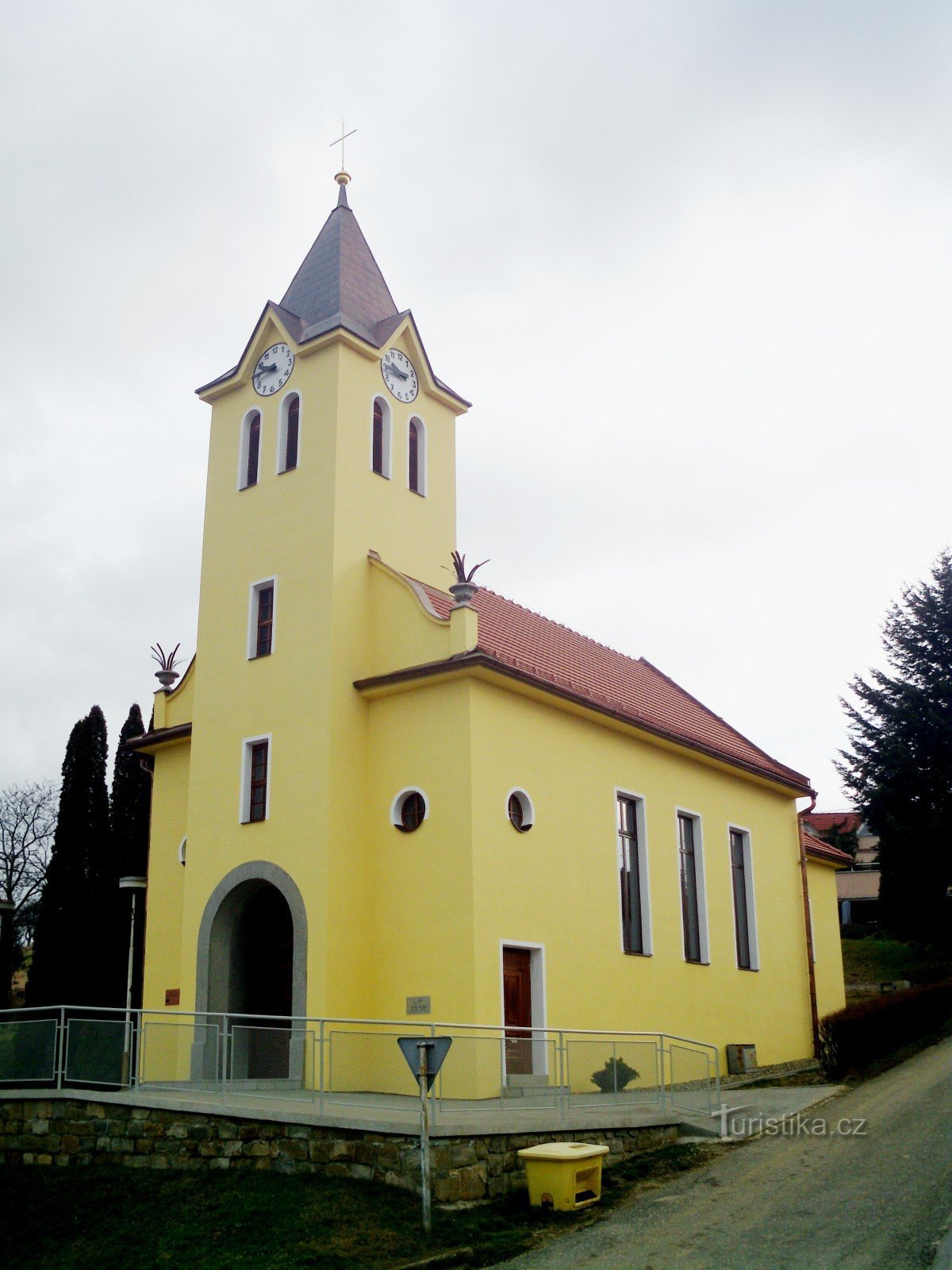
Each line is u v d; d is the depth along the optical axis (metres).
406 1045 13.95
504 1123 15.05
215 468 26.94
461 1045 16.41
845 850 54.84
